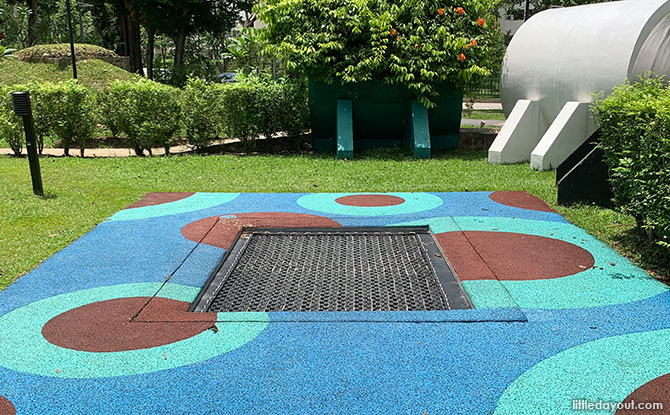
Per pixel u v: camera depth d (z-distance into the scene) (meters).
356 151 12.51
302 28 11.47
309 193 7.93
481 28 12.09
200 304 4.23
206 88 11.91
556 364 3.20
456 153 12.40
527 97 10.75
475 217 6.52
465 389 2.96
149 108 11.45
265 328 3.69
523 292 4.27
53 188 8.05
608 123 5.55
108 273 4.72
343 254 5.41
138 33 32.50
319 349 3.40
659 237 4.90
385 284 4.64
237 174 9.38
